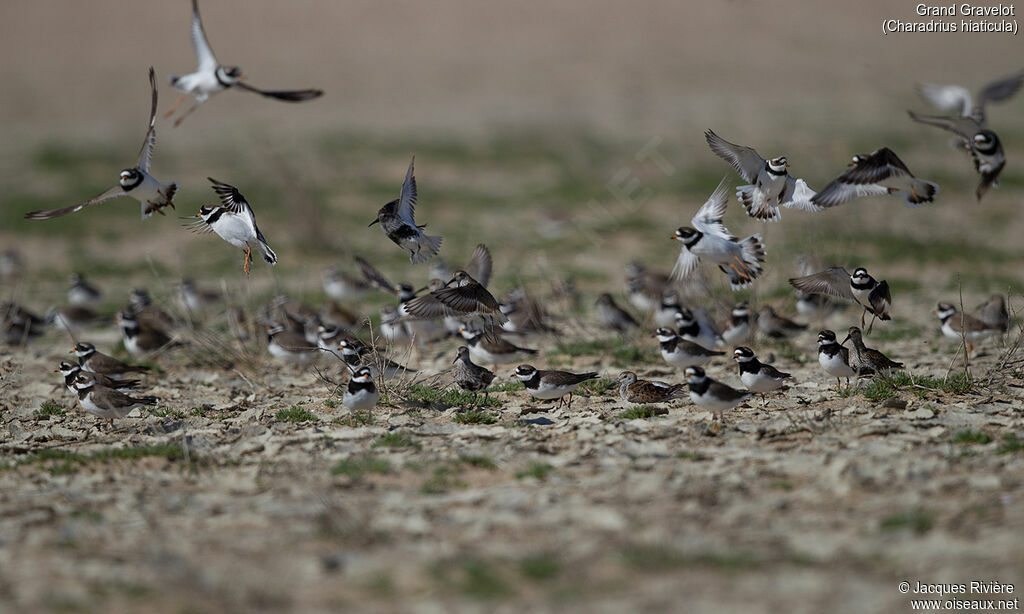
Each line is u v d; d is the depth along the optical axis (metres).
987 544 9.03
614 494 10.77
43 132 54.28
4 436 14.13
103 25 83.62
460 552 9.41
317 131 53.19
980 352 17.61
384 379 16.33
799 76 65.38
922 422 13.02
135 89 67.75
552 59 75.81
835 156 40.44
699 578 8.73
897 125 49.69
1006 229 32.19
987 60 63.62
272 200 37.75
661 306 19.77
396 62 76.69
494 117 57.50
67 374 15.73
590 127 52.66
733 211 30.86
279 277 28.12
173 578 8.91
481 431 13.55
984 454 11.47
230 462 12.44
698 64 71.31
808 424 13.08
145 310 20.73
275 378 17.58
